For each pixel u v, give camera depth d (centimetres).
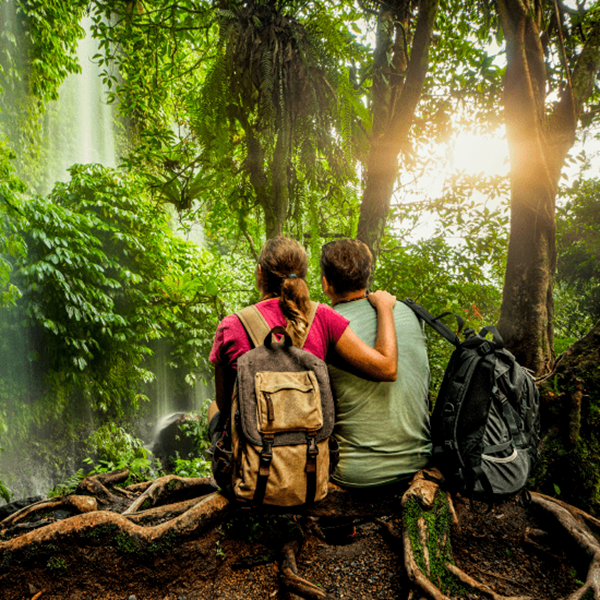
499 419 159
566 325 700
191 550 161
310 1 327
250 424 132
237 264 721
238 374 137
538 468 207
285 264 159
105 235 611
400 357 167
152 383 704
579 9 328
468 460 149
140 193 645
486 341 161
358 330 167
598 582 134
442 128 431
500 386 159
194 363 731
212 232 481
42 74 641
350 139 331
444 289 462
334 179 350
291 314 143
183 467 391
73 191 593
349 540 185
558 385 219
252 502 134
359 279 175
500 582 156
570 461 204
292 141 330
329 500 167
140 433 667
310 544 186
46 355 512
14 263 478
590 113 354
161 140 496
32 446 493
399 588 156
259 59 304
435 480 160
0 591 154
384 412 163
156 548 157
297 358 142
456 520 164
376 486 165
